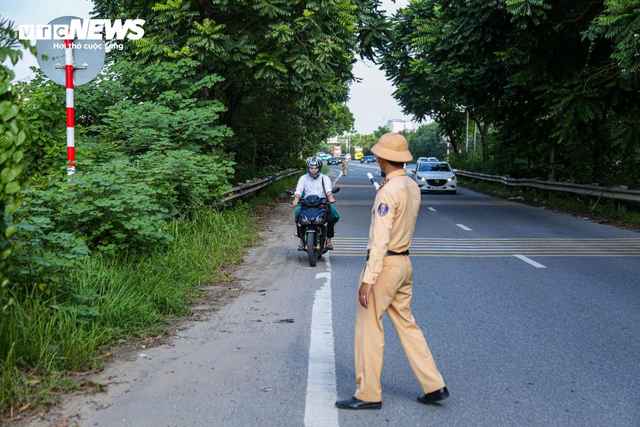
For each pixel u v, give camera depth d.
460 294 7.46
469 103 22.33
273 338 5.52
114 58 15.47
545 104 17.62
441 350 5.24
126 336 5.39
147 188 8.16
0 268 4.02
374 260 3.85
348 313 6.46
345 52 16.05
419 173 29.73
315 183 9.75
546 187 23.25
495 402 4.10
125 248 7.65
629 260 10.05
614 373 4.68
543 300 7.15
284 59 15.14
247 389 4.27
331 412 3.90
